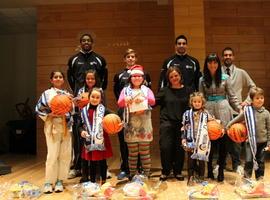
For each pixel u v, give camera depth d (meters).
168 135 3.92
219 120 3.81
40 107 3.49
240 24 7.03
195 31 5.30
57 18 7.14
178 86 3.99
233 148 4.40
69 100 3.46
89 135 3.50
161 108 4.05
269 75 6.98
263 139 3.57
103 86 4.53
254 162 3.52
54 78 3.61
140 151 3.76
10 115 9.07
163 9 7.13
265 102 6.95
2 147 8.89
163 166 3.91
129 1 7.12
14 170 5.05
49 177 3.48
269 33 7.04
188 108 3.94
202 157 3.60
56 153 3.49
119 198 2.89
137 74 3.71
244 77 4.70
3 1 6.89
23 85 9.11
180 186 3.57
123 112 3.82
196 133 3.66
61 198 3.16
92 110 3.59
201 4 5.32
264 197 3.00
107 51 7.09
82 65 4.36
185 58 4.28
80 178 4.10
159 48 7.09
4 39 9.20
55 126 3.48
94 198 2.90
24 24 8.45
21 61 9.15
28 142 7.88
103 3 7.15
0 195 3.27
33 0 6.90
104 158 3.56
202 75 4.21
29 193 3.21
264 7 7.06
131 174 3.74
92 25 7.13
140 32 7.11
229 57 4.61
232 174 4.20
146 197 2.88
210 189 2.99
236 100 4.02
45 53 7.11
